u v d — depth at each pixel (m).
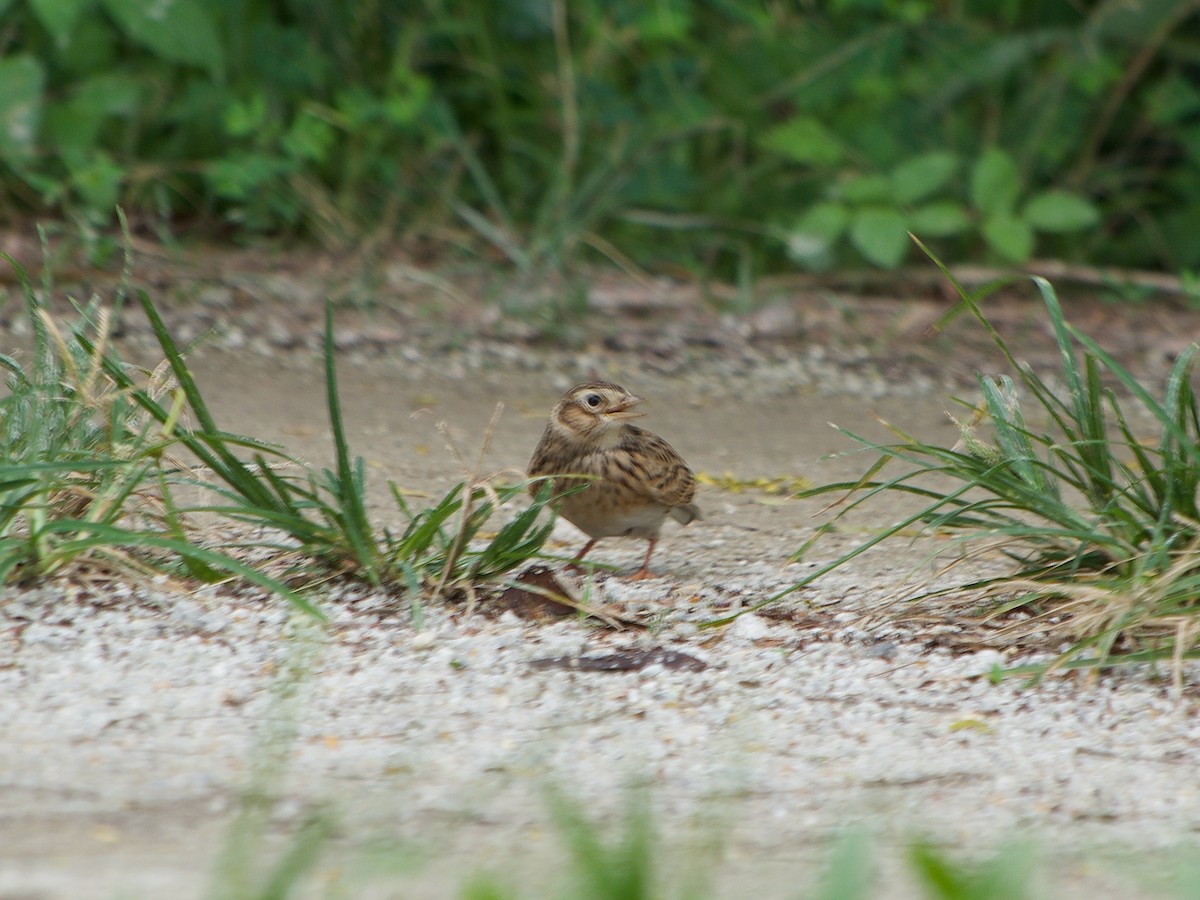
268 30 20.31
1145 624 8.43
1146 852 6.10
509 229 19.59
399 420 14.37
